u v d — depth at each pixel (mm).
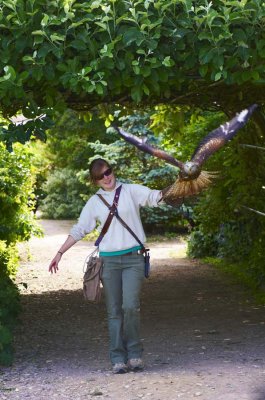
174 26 6227
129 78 6449
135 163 23750
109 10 6047
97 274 6047
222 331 7969
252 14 6246
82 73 6105
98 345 7441
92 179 6055
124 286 6027
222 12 6219
